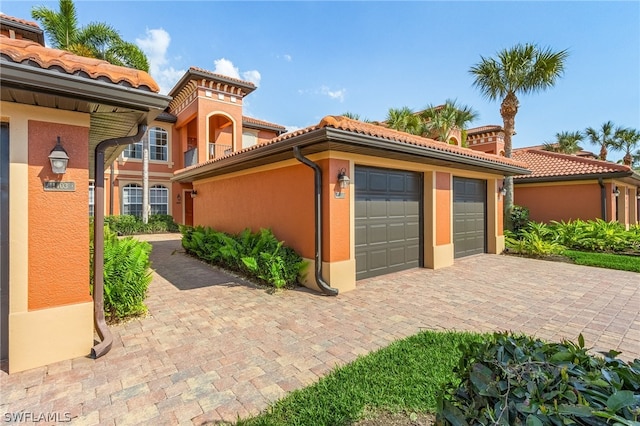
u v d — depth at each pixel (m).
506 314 5.06
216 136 21.56
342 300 5.79
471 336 4.04
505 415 1.42
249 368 3.39
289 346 3.91
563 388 1.48
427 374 3.14
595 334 4.29
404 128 18.45
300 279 6.82
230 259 8.07
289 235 7.29
